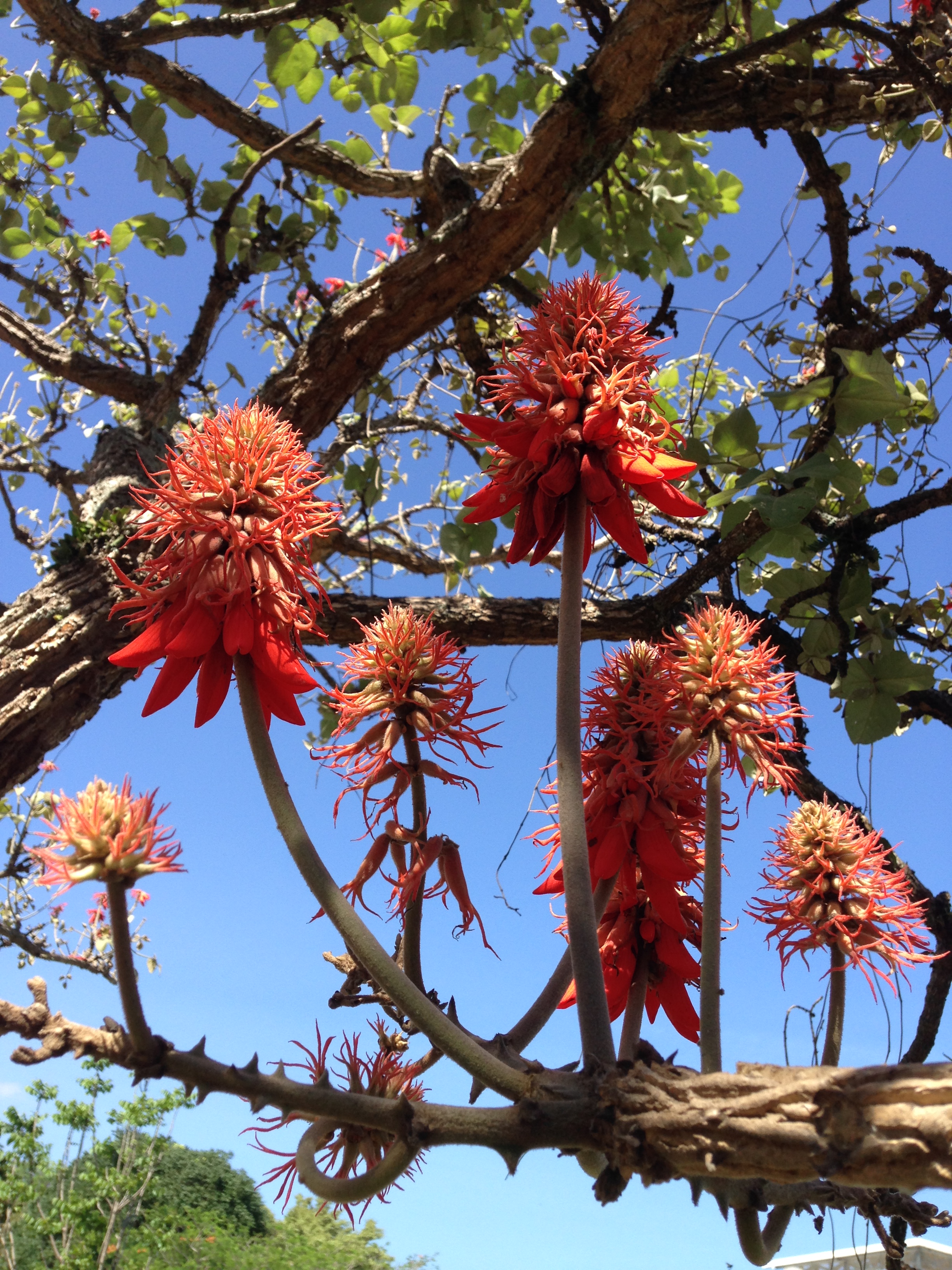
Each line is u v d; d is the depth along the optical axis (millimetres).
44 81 3875
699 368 3924
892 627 3014
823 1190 1174
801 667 2922
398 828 1202
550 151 3152
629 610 3266
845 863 1391
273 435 1116
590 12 3121
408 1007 959
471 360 3904
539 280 4551
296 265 4023
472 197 3650
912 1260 4543
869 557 2822
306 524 1087
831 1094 748
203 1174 14484
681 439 1183
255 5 3490
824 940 1365
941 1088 711
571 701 1103
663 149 4176
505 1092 949
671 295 2871
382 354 3699
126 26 3518
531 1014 1134
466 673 1242
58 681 3178
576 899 1040
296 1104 884
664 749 1258
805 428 2857
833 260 3076
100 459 4199
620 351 1189
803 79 3195
